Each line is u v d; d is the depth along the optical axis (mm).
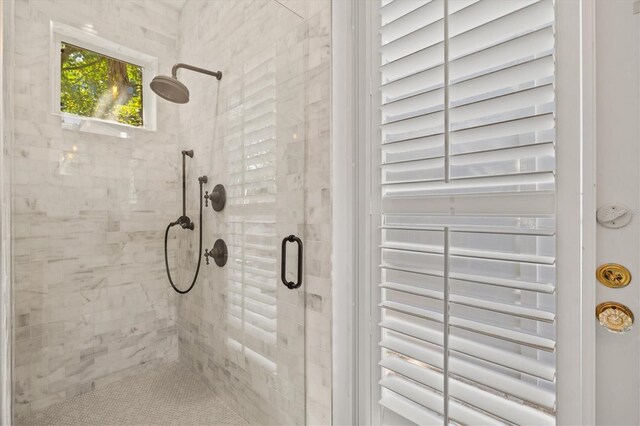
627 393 658
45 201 922
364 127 1125
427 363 939
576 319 709
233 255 1214
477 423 849
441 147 957
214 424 1165
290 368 1278
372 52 1102
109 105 1018
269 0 1244
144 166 1081
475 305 831
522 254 805
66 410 949
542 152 739
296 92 1271
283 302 1276
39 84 911
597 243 688
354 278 1159
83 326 983
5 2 867
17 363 882
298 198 1284
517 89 842
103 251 1016
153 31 1099
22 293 891
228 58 1204
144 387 1079
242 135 1223
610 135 664
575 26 692
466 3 855
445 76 872
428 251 926
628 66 642
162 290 1122
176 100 1132
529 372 748
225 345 1212
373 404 1134
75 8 969
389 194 1068
